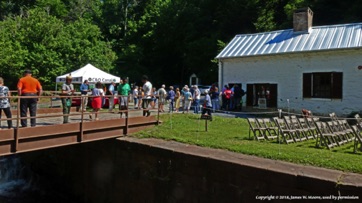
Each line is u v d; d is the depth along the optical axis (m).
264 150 8.96
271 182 7.25
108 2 55.69
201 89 31.06
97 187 11.57
